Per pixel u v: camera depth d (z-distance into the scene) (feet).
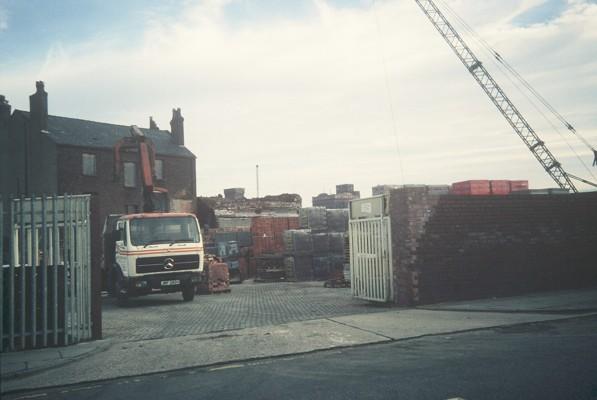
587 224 38.11
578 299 29.91
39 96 120.78
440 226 33.37
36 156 119.65
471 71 170.19
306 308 35.47
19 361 20.44
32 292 23.29
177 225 44.98
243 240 100.07
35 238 23.73
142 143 61.82
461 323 24.58
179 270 44.01
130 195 129.80
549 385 13.60
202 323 30.19
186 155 143.54
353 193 200.44
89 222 25.32
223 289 56.85
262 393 14.76
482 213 34.65
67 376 18.33
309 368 17.54
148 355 21.08
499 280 34.58
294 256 74.49
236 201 145.07
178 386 16.21
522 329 22.39
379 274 35.01
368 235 36.32
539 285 35.78
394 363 17.39
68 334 24.03
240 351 20.92
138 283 42.47
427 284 32.58
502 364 16.16
